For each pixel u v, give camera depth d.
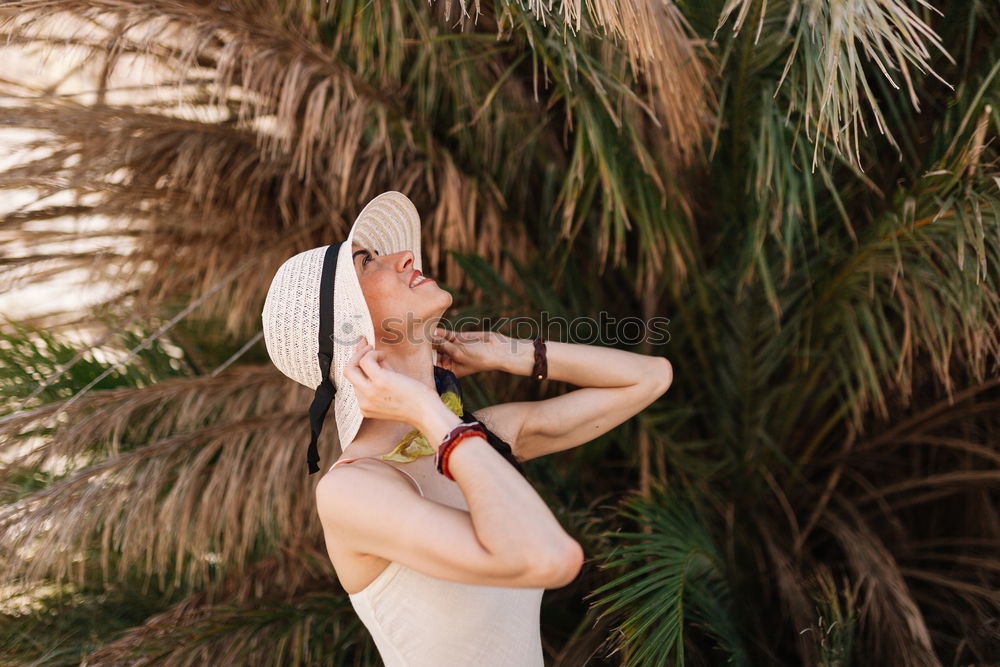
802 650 2.09
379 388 1.16
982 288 1.90
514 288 2.56
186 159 2.44
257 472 2.29
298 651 2.11
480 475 1.07
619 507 2.40
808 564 2.38
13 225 2.58
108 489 2.19
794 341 2.30
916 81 2.10
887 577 2.10
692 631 2.13
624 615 2.01
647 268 2.42
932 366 2.36
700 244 2.54
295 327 1.30
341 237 2.68
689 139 2.08
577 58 2.01
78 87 2.88
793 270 2.25
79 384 2.59
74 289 2.92
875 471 2.60
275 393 2.54
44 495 2.16
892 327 2.32
